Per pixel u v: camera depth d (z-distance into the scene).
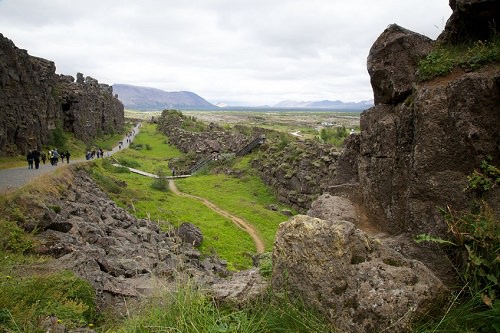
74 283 11.20
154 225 34.94
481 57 7.68
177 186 65.00
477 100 7.12
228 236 39.69
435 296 5.99
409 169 8.06
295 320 6.12
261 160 72.75
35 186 26.11
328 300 6.29
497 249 5.86
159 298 7.81
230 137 100.62
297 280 6.66
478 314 5.47
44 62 73.38
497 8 7.77
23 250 15.99
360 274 6.36
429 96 7.66
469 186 6.98
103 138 115.75
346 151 11.55
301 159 58.62
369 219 9.23
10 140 52.78
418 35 9.54
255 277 9.16
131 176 66.44
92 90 107.56
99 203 34.19
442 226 7.14
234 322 6.47
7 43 51.50
